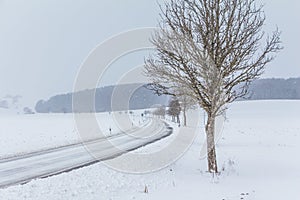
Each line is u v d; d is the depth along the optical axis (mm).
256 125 54969
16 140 32656
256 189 9852
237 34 13375
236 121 65188
